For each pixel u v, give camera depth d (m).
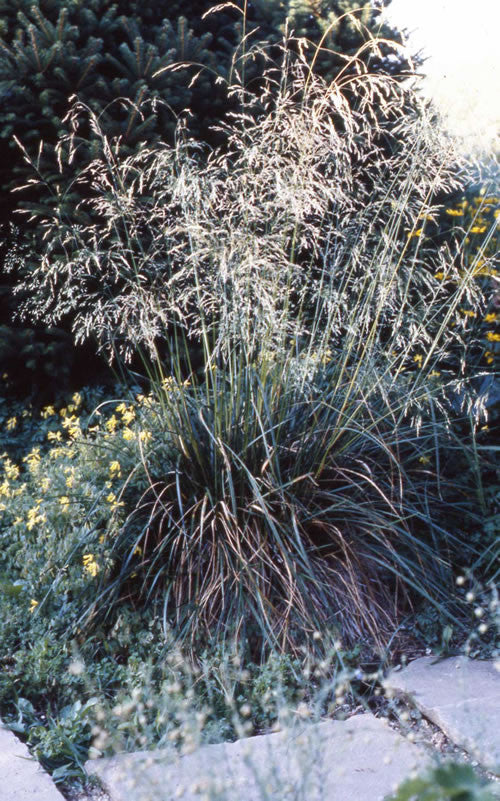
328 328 4.01
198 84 5.61
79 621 3.27
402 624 3.56
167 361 5.58
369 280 4.38
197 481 3.72
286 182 3.83
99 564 3.41
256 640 3.32
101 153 5.09
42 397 5.49
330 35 5.66
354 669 3.21
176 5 6.27
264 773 2.36
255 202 4.02
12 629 3.31
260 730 2.89
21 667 3.12
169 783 2.21
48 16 5.48
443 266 4.27
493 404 4.43
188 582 3.40
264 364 3.80
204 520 3.55
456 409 4.51
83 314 5.30
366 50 5.70
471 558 3.99
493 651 3.38
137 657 3.17
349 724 2.78
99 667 3.13
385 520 3.61
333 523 3.70
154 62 5.20
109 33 5.64
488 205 5.05
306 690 3.04
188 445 3.75
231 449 3.65
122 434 4.19
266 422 3.73
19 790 2.46
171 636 3.22
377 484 3.92
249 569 3.32
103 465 3.91
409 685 3.09
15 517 3.94
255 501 3.55
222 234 4.00
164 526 3.63
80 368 5.62
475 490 4.12
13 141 5.18
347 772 2.45
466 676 3.16
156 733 2.78
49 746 2.75
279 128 3.98
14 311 5.50
